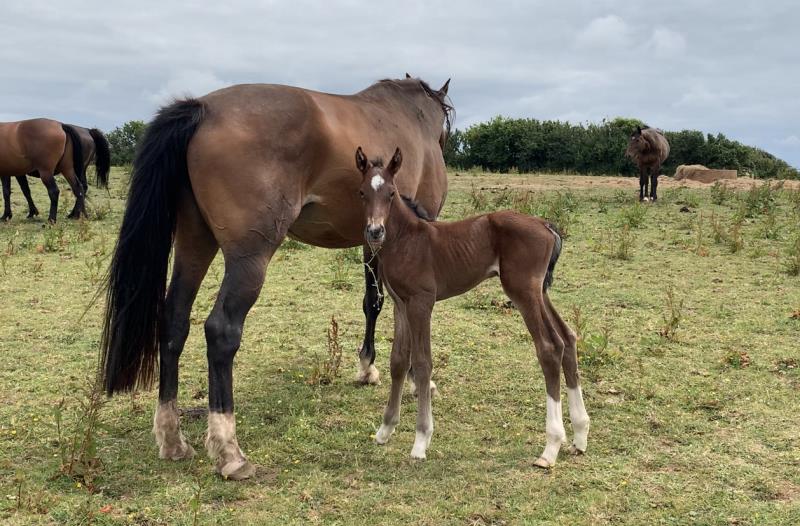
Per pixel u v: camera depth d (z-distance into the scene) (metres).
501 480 4.03
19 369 5.80
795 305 7.64
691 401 5.23
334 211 4.75
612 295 8.20
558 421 4.25
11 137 12.91
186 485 3.92
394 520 3.58
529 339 6.77
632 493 3.86
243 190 4.11
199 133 4.15
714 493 3.84
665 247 10.77
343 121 4.72
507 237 4.35
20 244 11.12
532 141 29.06
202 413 5.07
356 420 4.97
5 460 4.17
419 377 4.35
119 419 4.93
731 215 13.71
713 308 7.60
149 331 4.24
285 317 7.49
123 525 3.50
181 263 4.48
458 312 7.68
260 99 4.33
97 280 8.79
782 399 5.22
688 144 28.33
